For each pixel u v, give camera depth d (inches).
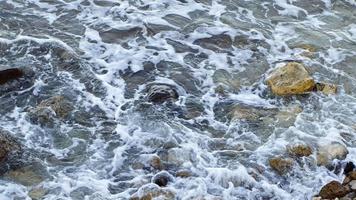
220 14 372.2
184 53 334.3
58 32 341.1
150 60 325.4
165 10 370.9
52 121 276.4
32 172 249.6
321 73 323.6
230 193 245.1
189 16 367.6
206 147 268.7
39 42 327.0
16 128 270.8
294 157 263.7
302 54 337.4
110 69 315.9
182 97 299.7
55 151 262.1
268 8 383.2
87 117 282.4
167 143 268.5
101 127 277.1
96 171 253.4
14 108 283.7
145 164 255.4
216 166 257.4
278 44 346.6
